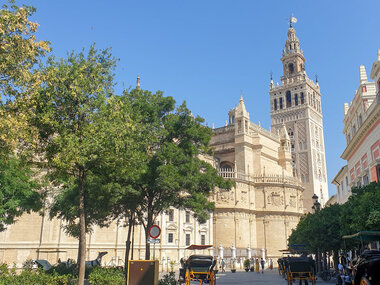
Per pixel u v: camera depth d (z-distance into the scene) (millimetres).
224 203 69312
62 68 18594
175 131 27484
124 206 27000
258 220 74250
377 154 31938
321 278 36594
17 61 17391
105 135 18469
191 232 61156
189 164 25906
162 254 54125
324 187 124000
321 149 128375
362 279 13602
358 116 39469
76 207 27984
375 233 17906
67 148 17500
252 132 82938
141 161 23156
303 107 125500
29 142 17906
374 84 37406
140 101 26500
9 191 25859
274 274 47250
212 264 24969
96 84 19016
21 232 40531
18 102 17703
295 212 76875
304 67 139625
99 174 21438
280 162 92000
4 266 20734
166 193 26469
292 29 140625
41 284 18891
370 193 22625
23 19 17438
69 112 18984
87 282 20719
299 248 50656
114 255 48094
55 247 42250
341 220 25875
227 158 81438
